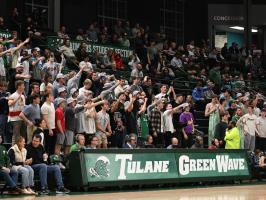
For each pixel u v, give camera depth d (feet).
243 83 118.73
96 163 64.85
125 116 75.10
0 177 60.44
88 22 134.51
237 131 83.30
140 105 78.84
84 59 95.04
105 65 103.14
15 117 63.41
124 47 112.47
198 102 101.91
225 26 154.20
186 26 154.40
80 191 63.57
